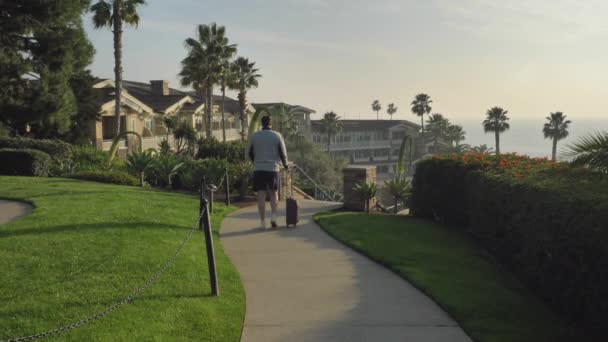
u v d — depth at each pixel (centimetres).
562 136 7769
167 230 848
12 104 2597
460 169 1062
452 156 1142
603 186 580
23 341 422
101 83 3522
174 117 3884
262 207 959
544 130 7875
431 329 492
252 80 5278
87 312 485
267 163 951
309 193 2539
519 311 545
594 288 464
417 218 1175
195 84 4319
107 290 546
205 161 1633
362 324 503
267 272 681
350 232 925
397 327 496
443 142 10506
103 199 1124
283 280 646
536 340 470
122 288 554
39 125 2858
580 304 499
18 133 2877
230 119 6128
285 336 472
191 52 4259
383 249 791
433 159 1159
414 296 588
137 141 3631
